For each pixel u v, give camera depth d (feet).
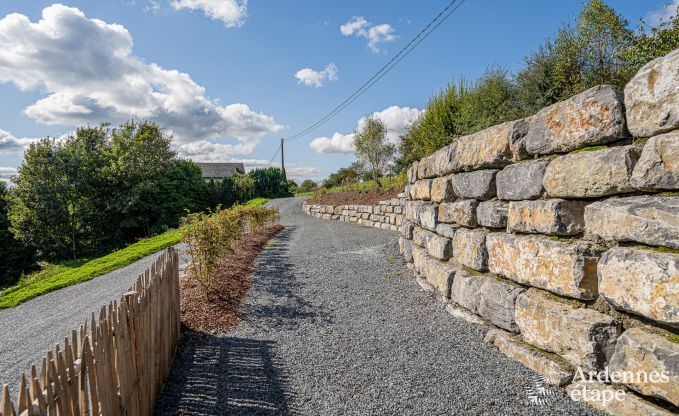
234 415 9.50
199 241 18.76
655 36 21.50
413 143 42.63
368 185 66.08
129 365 8.40
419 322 14.98
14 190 73.26
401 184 50.39
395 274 22.13
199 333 14.61
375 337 13.80
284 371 11.63
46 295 28.63
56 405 5.60
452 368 11.21
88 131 89.45
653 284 7.74
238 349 13.28
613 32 23.06
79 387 6.39
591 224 9.71
